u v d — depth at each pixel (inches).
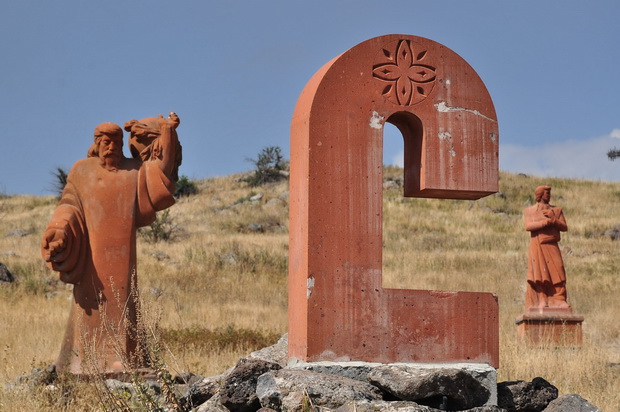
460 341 325.1
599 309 993.5
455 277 1314.0
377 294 319.3
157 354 343.9
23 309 944.3
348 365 307.7
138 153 522.6
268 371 306.2
